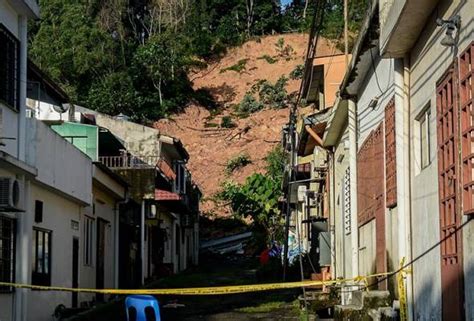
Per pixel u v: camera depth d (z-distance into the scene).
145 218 29.27
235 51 77.12
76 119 27.27
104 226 23.86
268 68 73.94
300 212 33.41
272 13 82.94
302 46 76.81
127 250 27.06
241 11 83.00
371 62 12.88
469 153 7.33
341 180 18.52
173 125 63.31
